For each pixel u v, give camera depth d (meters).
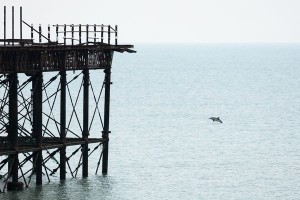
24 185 162.62
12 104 149.62
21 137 163.62
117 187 171.75
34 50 150.62
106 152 179.62
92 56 168.38
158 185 177.75
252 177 190.62
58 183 168.38
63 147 165.38
